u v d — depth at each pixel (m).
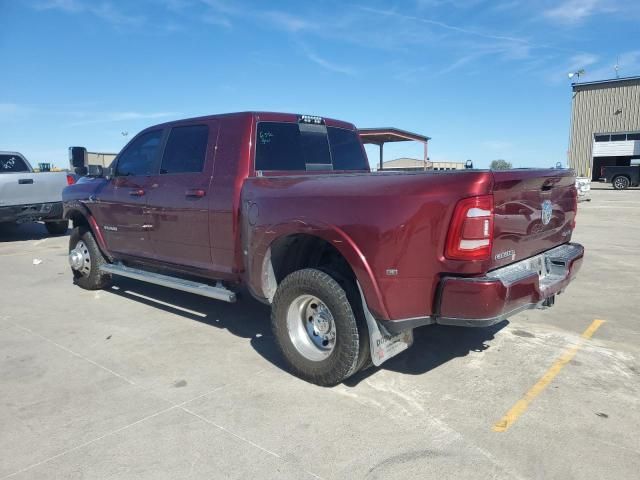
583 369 4.19
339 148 5.61
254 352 4.61
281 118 4.94
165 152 5.36
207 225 4.79
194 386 3.92
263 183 4.26
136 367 4.30
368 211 3.48
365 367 3.88
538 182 3.83
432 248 3.26
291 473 2.83
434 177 3.29
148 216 5.48
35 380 4.06
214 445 3.11
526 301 3.49
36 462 2.96
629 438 3.15
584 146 41.22
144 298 6.49
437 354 4.53
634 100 38.59
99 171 6.10
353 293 3.68
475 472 2.82
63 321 5.58
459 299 3.20
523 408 3.54
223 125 4.79
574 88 40.88
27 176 11.24
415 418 3.41
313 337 3.99
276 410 3.53
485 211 3.15
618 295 6.51
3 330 5.30
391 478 2.78
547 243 4.24
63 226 13.15
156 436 3.21
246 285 4.62
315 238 4.09
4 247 11.08
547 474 2.81
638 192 29.91
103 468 2.89
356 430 3.26
